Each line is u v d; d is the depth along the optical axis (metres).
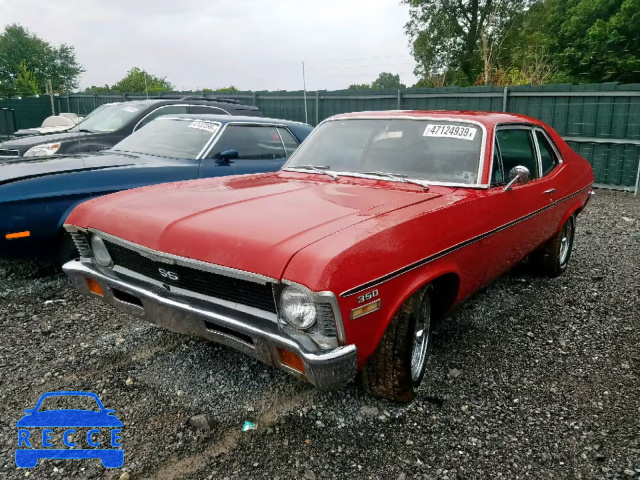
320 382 2.19
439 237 2.74
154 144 5.70
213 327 2.52
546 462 2.41
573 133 11.23
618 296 4.60
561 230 4.79
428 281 2.69
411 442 2.53
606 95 10.59
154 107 7.69
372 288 2.30
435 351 3.51
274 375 3.10
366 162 3.63
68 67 67.44
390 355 2.63
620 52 26.09
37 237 4.23
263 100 16.72
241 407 2.78
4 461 2.33
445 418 2.73
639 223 7.71
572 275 5.18
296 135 6.49
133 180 4.71
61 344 3.45
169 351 3.39
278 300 2.24
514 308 4.29
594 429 2.66
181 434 2.54
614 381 3.14
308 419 2.69
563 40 29.56
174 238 2.51
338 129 4.02
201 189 3.27
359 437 2.55
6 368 3.12
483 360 3.39
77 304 4.14
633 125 10.39
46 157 5.20
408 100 13.68
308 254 2.18
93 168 4.61
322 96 15.18
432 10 32.62
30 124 20.17
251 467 2.33
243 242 2.33
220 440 2.51
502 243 3.48
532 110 11.70
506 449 2.49
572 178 4.78
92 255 3.11
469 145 3.48
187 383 3.00
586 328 3.92
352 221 2.54
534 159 4.21
